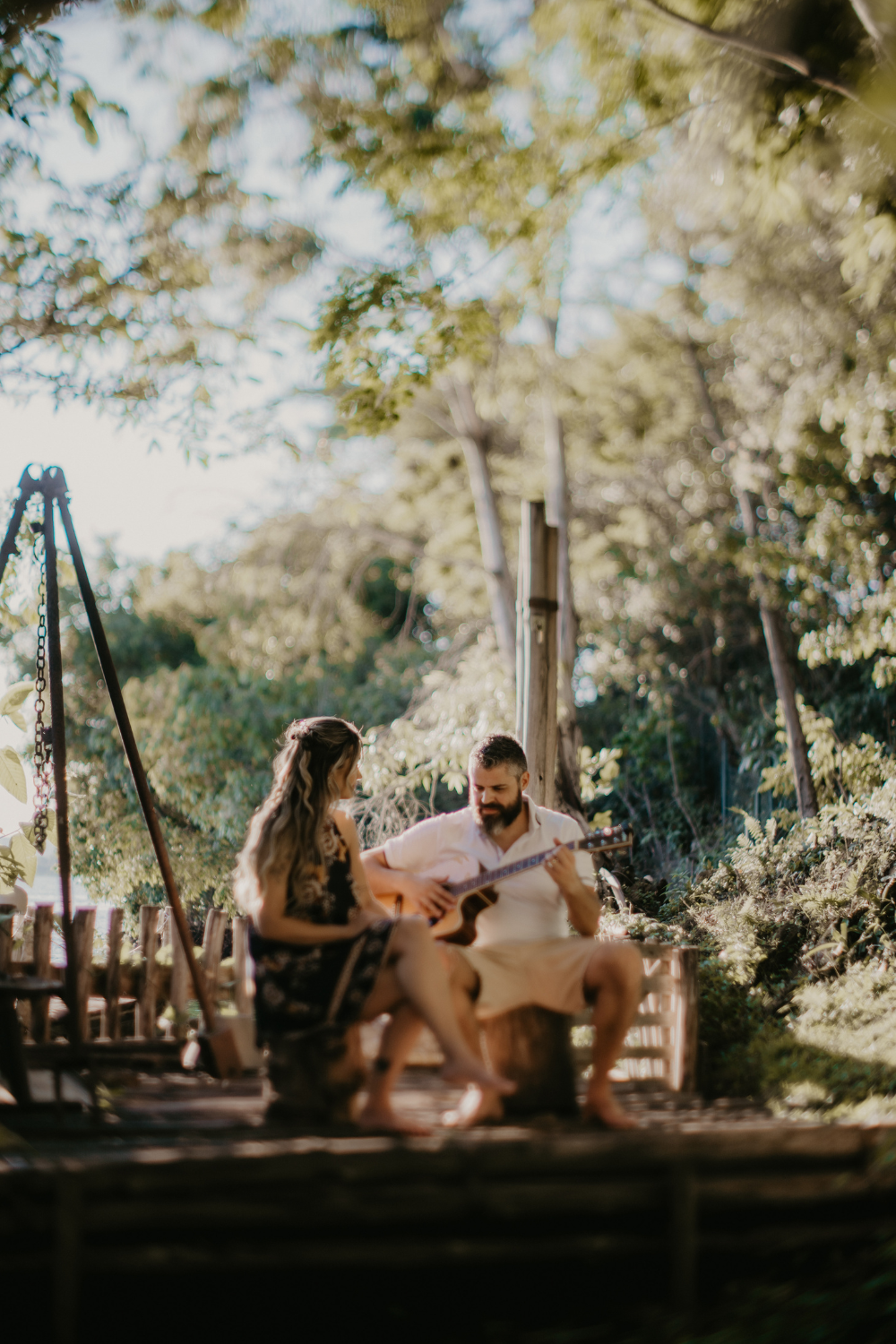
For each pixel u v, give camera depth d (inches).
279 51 279.0
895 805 275.3
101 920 378.3
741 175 288.7
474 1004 136.9
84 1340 103.0
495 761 157.1
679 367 556.1
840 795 356.8
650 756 485.1
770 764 442.6
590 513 605.6
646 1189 105.5
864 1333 100.8
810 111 242.5
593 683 538.0
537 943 140.6
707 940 250.1
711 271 443.5
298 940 129.0
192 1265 97.7
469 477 660.1
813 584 415.5
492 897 154.0
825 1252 112.4
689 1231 104.5
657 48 270.8
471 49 289.3
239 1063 160.7
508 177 294.4
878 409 329.4
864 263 256.4
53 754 175.2
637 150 294.7
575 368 572.7
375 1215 99.7
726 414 537.3
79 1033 171.3
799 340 383.6
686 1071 163.2
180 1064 172.7
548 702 256.5
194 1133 125.2
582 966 136.9
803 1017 201.9
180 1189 96.7
